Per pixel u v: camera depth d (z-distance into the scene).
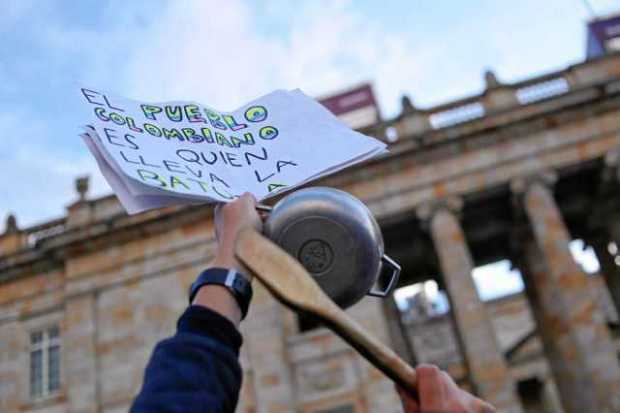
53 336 31.48
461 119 30.34
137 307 30.27
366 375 27.84
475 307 27.00
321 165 2.30
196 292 1.58
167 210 31.31
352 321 1.46
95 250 31.70
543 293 31.06
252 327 29.06
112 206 32.94
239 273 1.58
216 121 2.38
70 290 31.16
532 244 31.73
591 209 32.44
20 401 30.27
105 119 2.09
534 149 29.55
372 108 34.75
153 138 2.15
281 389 27.67
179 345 1.43
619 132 29.20
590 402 28.45
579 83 30.97
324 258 2.01
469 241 32.69
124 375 29.08
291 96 2.52
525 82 31.41
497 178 29.28
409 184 29.84
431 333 46.53
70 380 29.41
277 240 2.01
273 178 2.25
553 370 31.17
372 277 2.06
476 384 26.12
